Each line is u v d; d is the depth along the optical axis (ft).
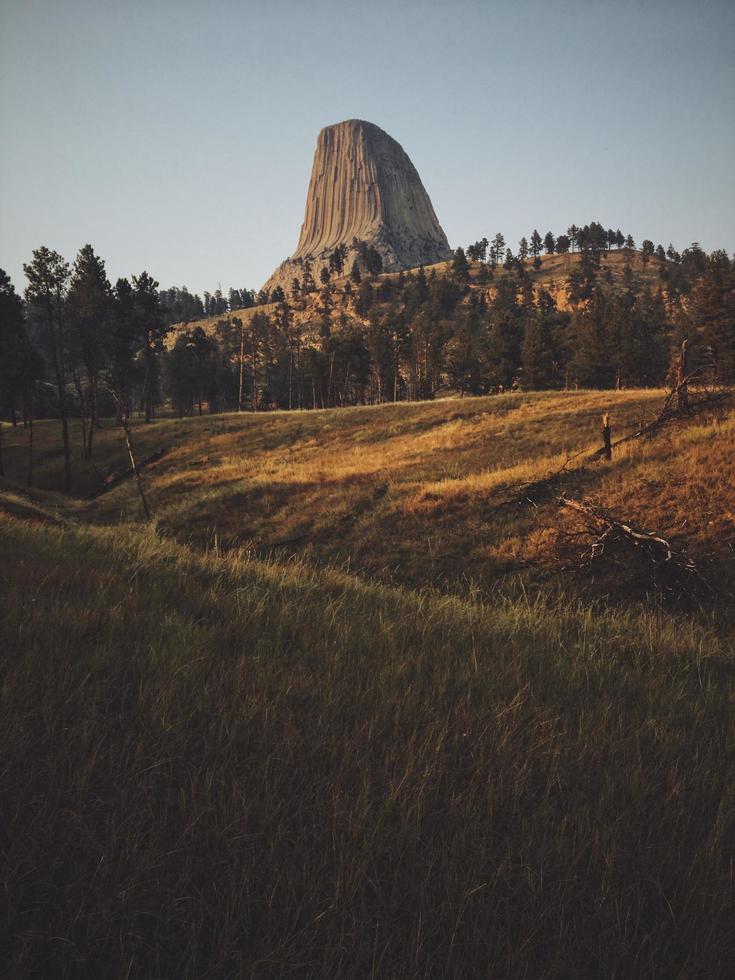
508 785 7.59
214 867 5.83
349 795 6.95
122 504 107.24
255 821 6.41
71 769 6.88
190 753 7.79
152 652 10.61
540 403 126.31
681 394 67.51
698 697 12.98
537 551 46.19
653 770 8.51
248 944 5.22
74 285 164.45
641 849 6.71
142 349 224.33
